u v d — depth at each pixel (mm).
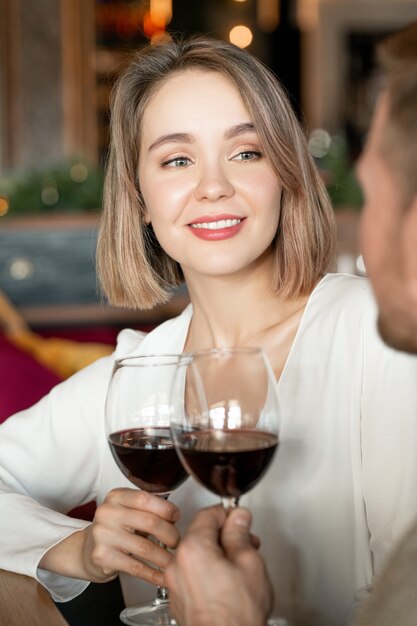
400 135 812
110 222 1732
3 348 2730
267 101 1483
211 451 1029
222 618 895
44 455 1674
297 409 1461
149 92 1529
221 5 8484
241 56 1489
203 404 1062
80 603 1440
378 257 847
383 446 1354
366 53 8984
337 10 8852
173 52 1521
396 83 819
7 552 1423
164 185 1506
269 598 921
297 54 8883
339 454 1427
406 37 827
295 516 1431
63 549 1372
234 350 1066
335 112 8984
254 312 1582
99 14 7562
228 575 903
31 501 1541
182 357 1096
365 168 858
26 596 1313
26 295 5344
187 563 914
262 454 1036
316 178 1581
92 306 5391
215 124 1468
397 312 844
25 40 7203
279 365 1538
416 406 1332
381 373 1389
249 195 1470
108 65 7566
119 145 1640
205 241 1493
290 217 1553
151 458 1166
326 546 1418
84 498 1730
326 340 1484
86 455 1683
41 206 5414
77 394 1686
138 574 1215
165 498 1253
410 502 1312
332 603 1416
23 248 5320
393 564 802
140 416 1188
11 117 7219
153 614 1240
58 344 3504
